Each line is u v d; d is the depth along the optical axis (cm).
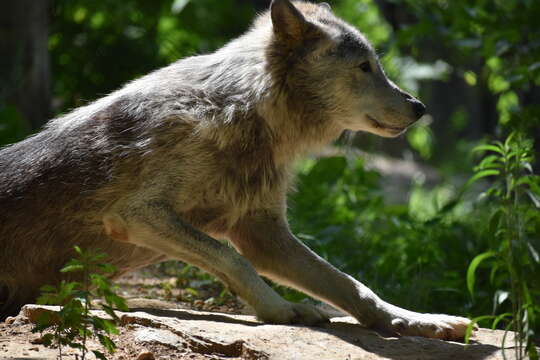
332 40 915
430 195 2414
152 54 2316
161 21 2562
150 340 705
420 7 1617
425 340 770
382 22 2711
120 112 879
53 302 658
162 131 847
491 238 803
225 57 913
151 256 927
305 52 907
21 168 902
